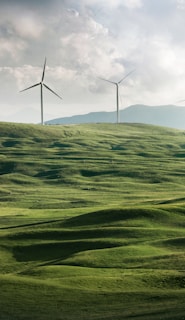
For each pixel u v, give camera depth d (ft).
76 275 258.16
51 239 357.82
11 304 200.64
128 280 234.58
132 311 181.27
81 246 335.06
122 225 378.12
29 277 259.19
